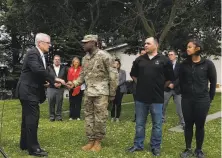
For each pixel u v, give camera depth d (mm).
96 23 15758
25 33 18250
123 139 6793
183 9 14211
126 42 17500
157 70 5504
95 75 5840
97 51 5859
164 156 5590
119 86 8820
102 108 5863
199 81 5309
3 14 17000
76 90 9180
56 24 15430
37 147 5594
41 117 9758
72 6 15000
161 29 15594
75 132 7418
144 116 5762
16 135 7094
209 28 16219
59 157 5504
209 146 6301
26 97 5449
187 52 5371
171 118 9539
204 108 5320
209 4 15055
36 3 14531
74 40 15586
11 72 22297
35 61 5387
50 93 8969
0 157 5445
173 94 8031
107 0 14297
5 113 10398
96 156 5559
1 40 25922
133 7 15078
